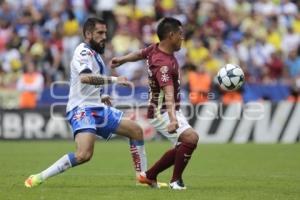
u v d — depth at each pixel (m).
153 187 32.28
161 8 87.06
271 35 84.88
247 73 77.25
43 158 48.75
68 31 81.88
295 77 74.56
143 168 33.06
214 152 54.84
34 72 74.06
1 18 85.56
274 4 90.25
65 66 78.25
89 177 36.91
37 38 80.75
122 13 85.94
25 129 66.00
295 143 64.00
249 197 29.09
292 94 72.69
